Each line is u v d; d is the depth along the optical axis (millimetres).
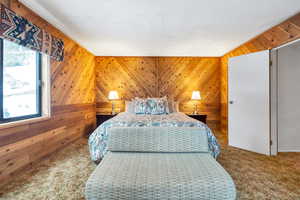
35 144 2139
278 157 2494
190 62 4355
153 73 4355
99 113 4340
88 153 2604
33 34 1980
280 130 2834
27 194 1533
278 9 2016
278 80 2812
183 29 2629
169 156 1572
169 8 1997
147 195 1090
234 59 3047
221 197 1098
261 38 2773
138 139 1748
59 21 2344
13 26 1697
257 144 2703
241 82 2930
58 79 2652
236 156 2533
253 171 2018
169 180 1137
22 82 2074
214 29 2621
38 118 2189
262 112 2637
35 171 1979
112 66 4336
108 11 2066
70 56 3041
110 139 1759
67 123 2945
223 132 4133
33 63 2271
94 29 2623
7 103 1849
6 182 1712
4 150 1697
